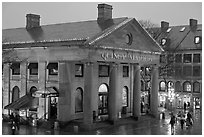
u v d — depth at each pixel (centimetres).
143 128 4916
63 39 4866
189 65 8038
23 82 5266
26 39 5409
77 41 4656
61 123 4756
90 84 4591
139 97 5425
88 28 5125
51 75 4978
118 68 5300
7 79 5462
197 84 7950
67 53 4712
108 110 4984
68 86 4809
